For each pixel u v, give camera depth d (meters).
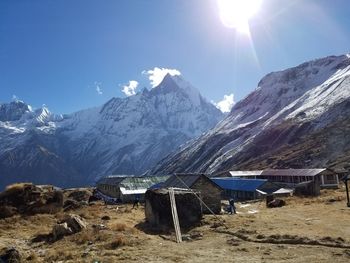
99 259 26.05
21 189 58.81
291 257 25.34
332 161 167.38
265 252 27.06
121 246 30.53
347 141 187.00
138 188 114.19
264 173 141.50
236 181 114.50
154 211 42.44
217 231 37.12
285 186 106.44
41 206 56.91
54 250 30.17
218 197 60.56
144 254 27.45
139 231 38.34
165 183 73.25
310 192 81.94
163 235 36.59
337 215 44.31
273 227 37.44
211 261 25.00
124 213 58.91
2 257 26.75
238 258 25.61
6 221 48.72
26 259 27.16
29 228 44.75
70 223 37.62
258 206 70.94
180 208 42.28
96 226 38.34
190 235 35.84
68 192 114.94
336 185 110.62
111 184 123.62
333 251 26.64
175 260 25.58
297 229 35.78
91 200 105.44
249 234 34.09
